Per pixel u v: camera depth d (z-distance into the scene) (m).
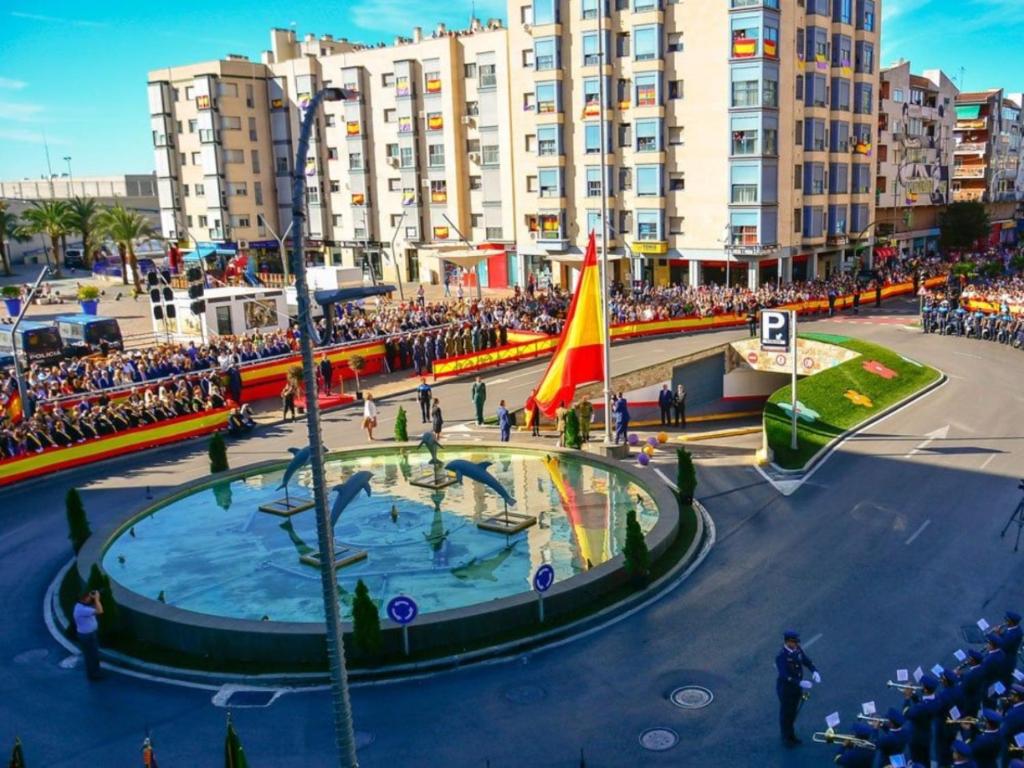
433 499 26.75
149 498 28.09
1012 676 14.17
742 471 28.53
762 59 61.38
